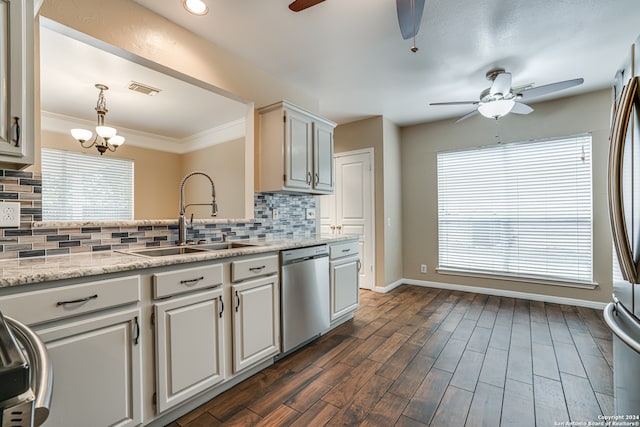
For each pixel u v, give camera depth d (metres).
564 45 2.36
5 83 1.16
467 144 4.00
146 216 4.91
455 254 4.12
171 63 2.06
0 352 0.44
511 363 2.08
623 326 1.11
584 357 2.15
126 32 1.84
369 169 4.16
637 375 0.99
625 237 1.05
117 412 1.28
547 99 3.43
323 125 3.04
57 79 2.94
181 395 1.50
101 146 3.47
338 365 2.08
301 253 2.30
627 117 1.03
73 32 1.66
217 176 4.72
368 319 2.99
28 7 1.23
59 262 1.37
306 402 1.67
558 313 3.08
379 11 1.97
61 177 4.07
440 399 1.69
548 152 3.48
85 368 1.19
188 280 1.54
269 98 2.81
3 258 1.41
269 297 2.02
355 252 3.02
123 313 1.31
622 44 2.34
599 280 3.19
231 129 4.48
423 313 3.15
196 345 1.58
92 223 1.72
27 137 1.22
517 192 3.67
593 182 3.22
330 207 4.52
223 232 2.42
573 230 3.34
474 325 2.80
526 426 1.47
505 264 3.75
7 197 1.42
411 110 3.85
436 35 2.23
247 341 1.86
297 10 1.69
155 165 5.05
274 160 2.62
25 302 1.06
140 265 1.35
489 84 3.08
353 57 2.55
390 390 1.78
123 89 3.19
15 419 0.41
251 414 1.57
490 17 2.02
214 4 1.89
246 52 2.46
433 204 4.29
